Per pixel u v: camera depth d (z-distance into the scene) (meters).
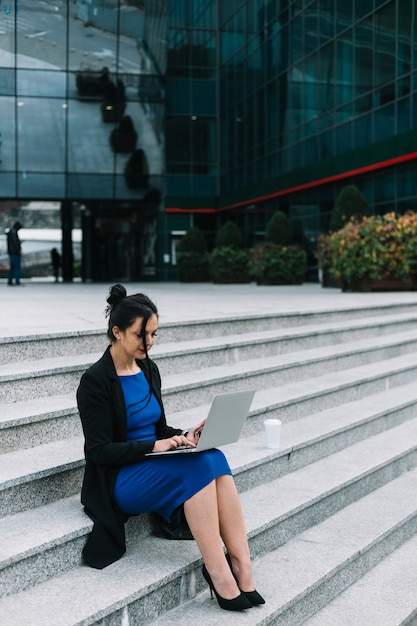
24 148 26.11
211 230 31.06
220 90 30.83
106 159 26.81
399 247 15.53
